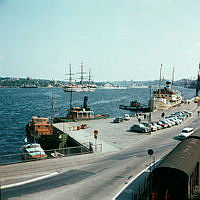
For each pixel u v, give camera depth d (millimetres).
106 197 17250
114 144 35344
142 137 40688
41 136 41062
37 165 23875
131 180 20703
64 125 53219
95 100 177000
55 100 171500
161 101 87438
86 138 39531
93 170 23266
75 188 18719
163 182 16328
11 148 45344
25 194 17234
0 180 19484
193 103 109125
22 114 98000
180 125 54500
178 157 17938
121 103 152625
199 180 19359
